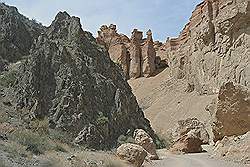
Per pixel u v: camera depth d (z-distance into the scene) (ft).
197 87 289.12
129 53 427.33
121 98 137.80
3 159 48.91
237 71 232.73
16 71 133.49
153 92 351.05
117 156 74.08
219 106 97.76
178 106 284.20
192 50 316.19
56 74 122.42
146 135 108.06
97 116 120.57
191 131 145.89
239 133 95.66
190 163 86.69
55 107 113.19
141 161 73.77
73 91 118.52
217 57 264.93
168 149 145.18
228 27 254.47
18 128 84.28
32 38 176.24
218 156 93.66
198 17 320.09
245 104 93.97
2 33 161.48
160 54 430.20
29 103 110.63
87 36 163.02
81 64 132.67
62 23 155.02
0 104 106.93
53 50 127.54
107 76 146.72
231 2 257.96
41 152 65.77
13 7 224.94
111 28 448.65
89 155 77.00
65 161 59.93
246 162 81.97
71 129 108.37
